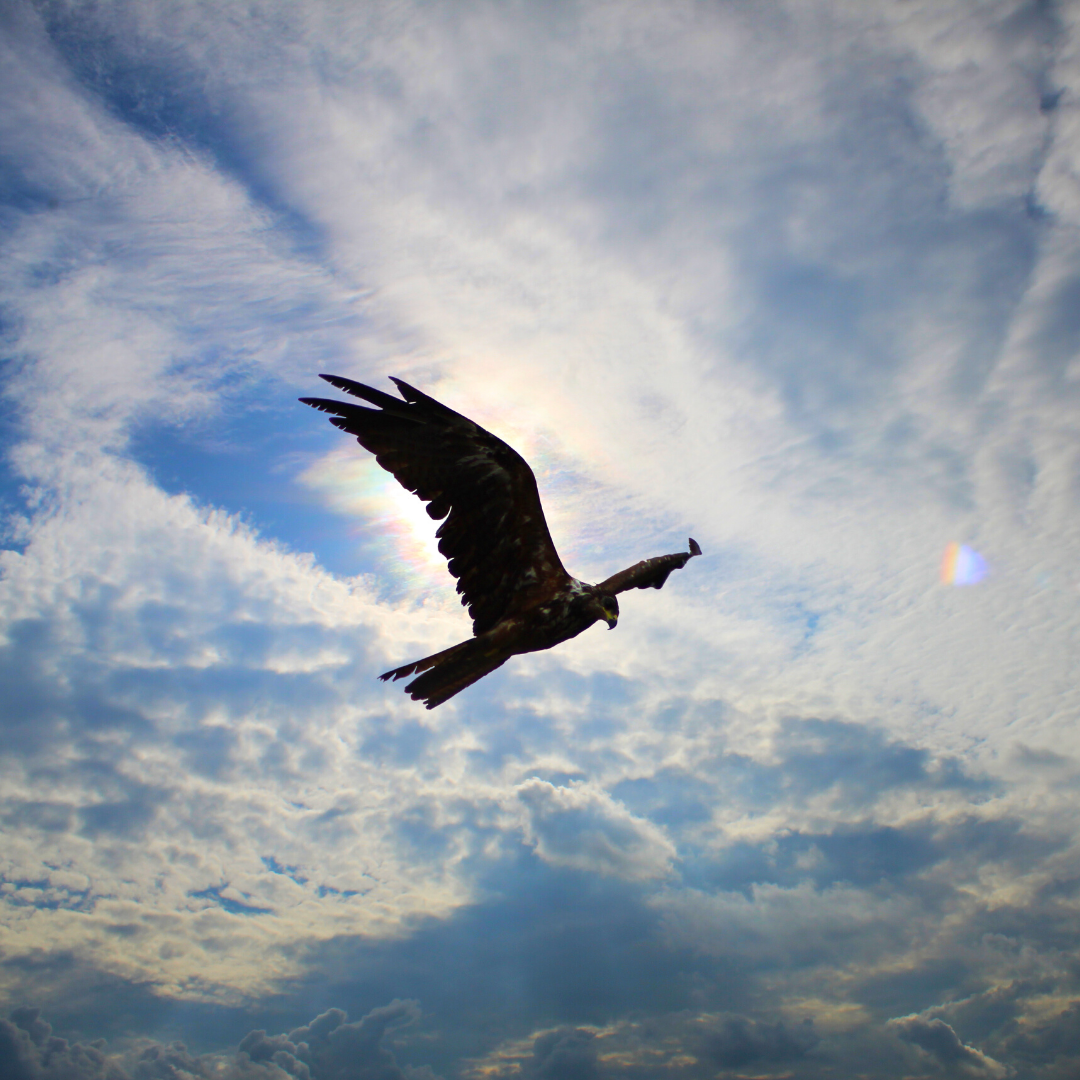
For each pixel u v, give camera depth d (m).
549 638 7.74
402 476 7.89
